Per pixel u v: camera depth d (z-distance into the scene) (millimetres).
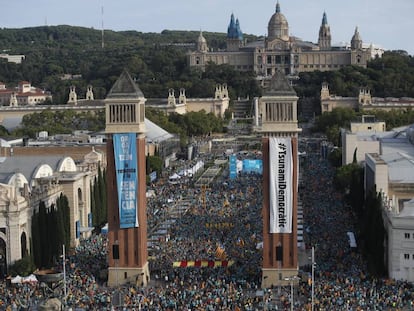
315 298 199500
